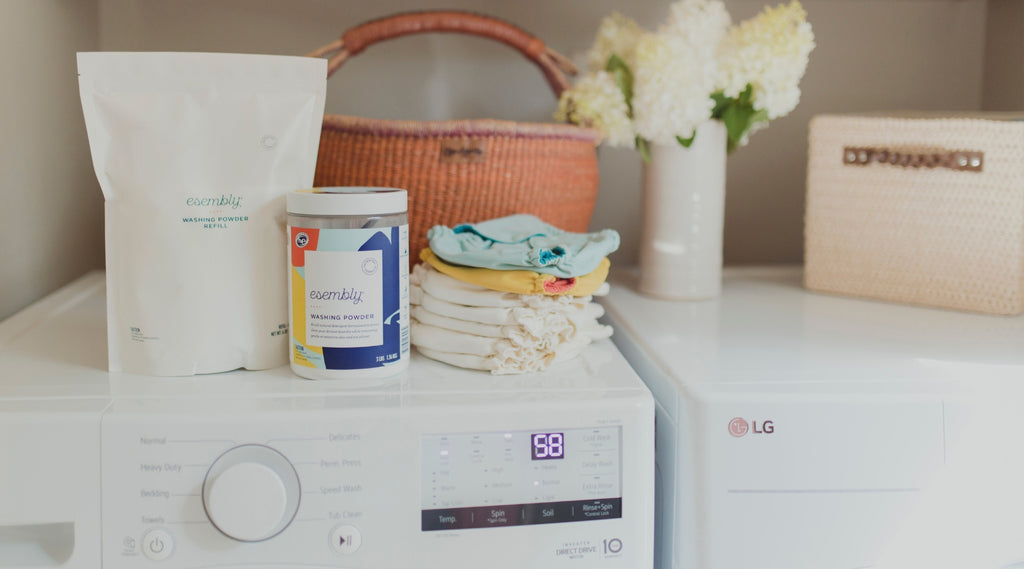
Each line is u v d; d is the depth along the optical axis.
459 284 0.83
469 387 0.77
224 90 0.77
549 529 0.73
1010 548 0.76
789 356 0.86
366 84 1.34
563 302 0.81
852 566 0.75
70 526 0.71
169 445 0.69
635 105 1.05
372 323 0.77
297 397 0.73
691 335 0.95
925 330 0.98
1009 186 1.02
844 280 1.17
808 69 1.41
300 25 1.32
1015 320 1.03
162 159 0.77
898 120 1.09
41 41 1.09
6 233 0.99
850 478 0.75
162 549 0.69
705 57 1.03
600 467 0.73
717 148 1.11
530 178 1.01
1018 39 1.31
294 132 0.80
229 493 0.68
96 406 0.70
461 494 0.71
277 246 0.81
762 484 0.74
